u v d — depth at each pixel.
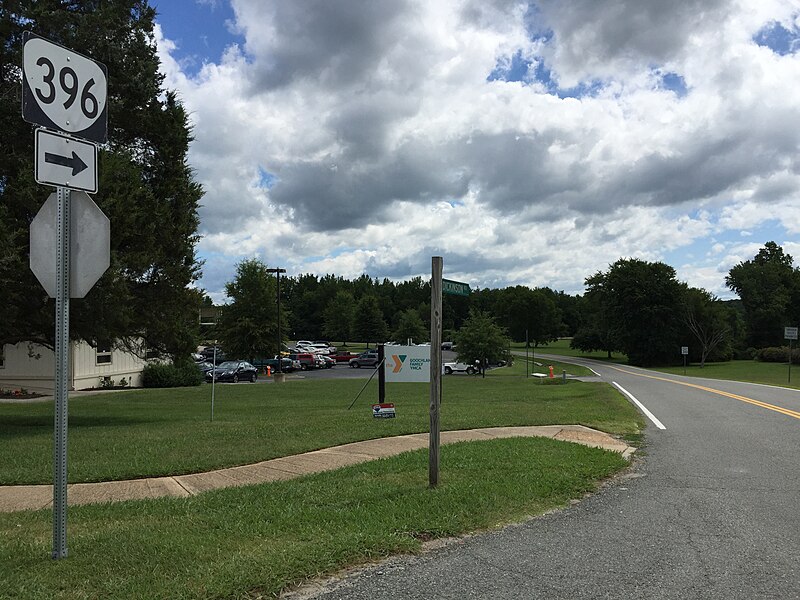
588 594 4.21
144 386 32.72
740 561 4.88
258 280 54.03
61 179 4.66
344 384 34.00
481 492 6.70
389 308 125.88
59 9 13.48
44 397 24.03
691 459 9.16
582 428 12.05
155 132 14.98
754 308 93.25
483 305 122.31
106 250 4.80
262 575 4.32
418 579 4.48
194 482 7.65
